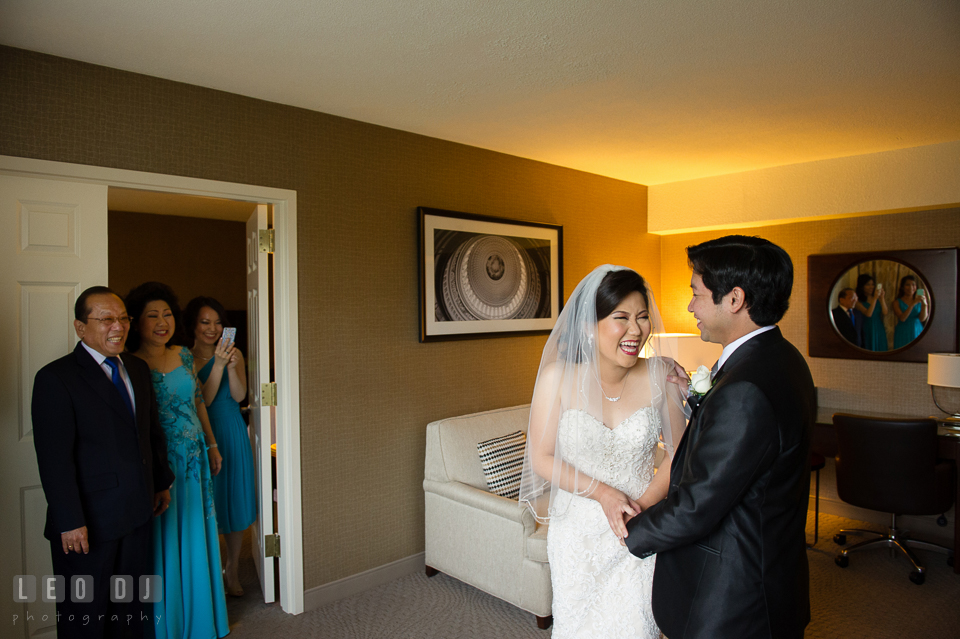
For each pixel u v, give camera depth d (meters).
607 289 1.84
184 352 2.96
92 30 2.24
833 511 4.68
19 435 2.41
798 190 4.43
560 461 1.95
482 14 2.13
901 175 4.00
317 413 3.21
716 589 1.40
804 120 3.37
